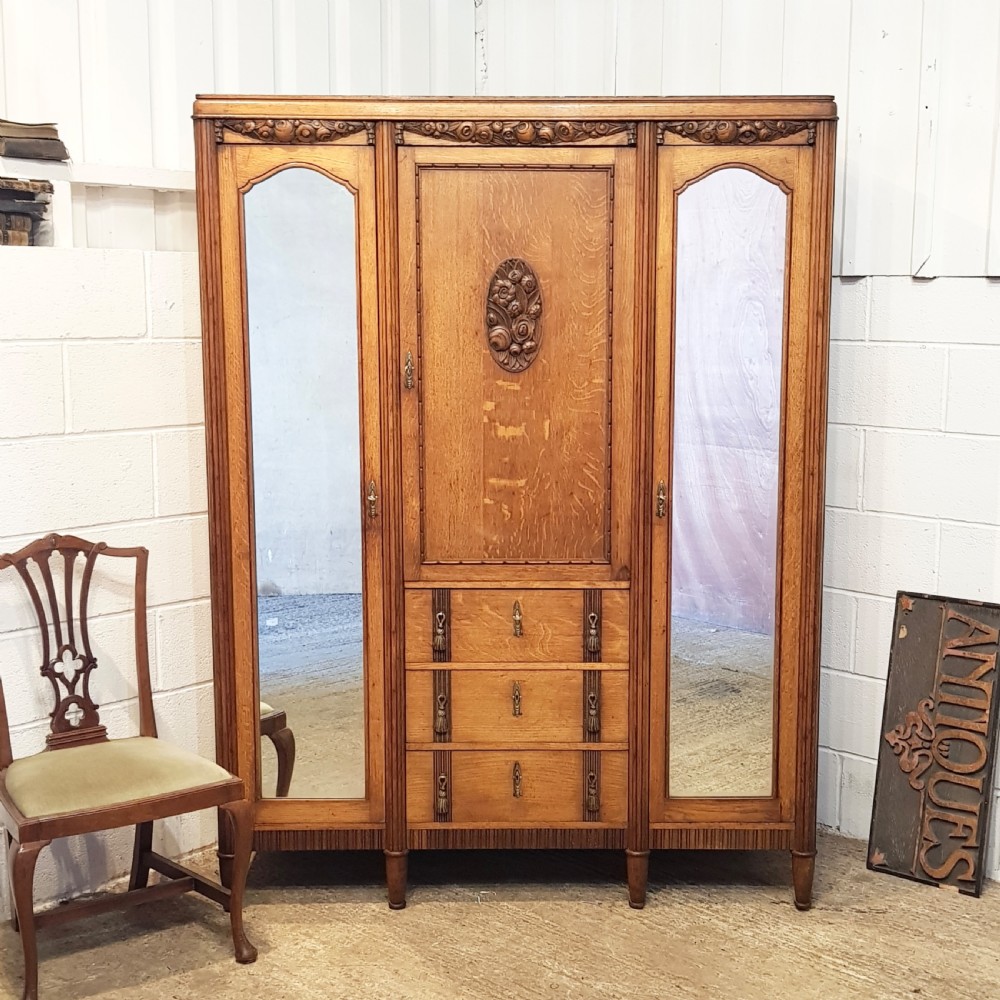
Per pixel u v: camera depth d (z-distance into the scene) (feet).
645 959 8.43
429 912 9.14
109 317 9.26
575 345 8.76
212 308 8.63
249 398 8.77
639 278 8.61
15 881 7.64
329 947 8.64
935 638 9.87
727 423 8.80
